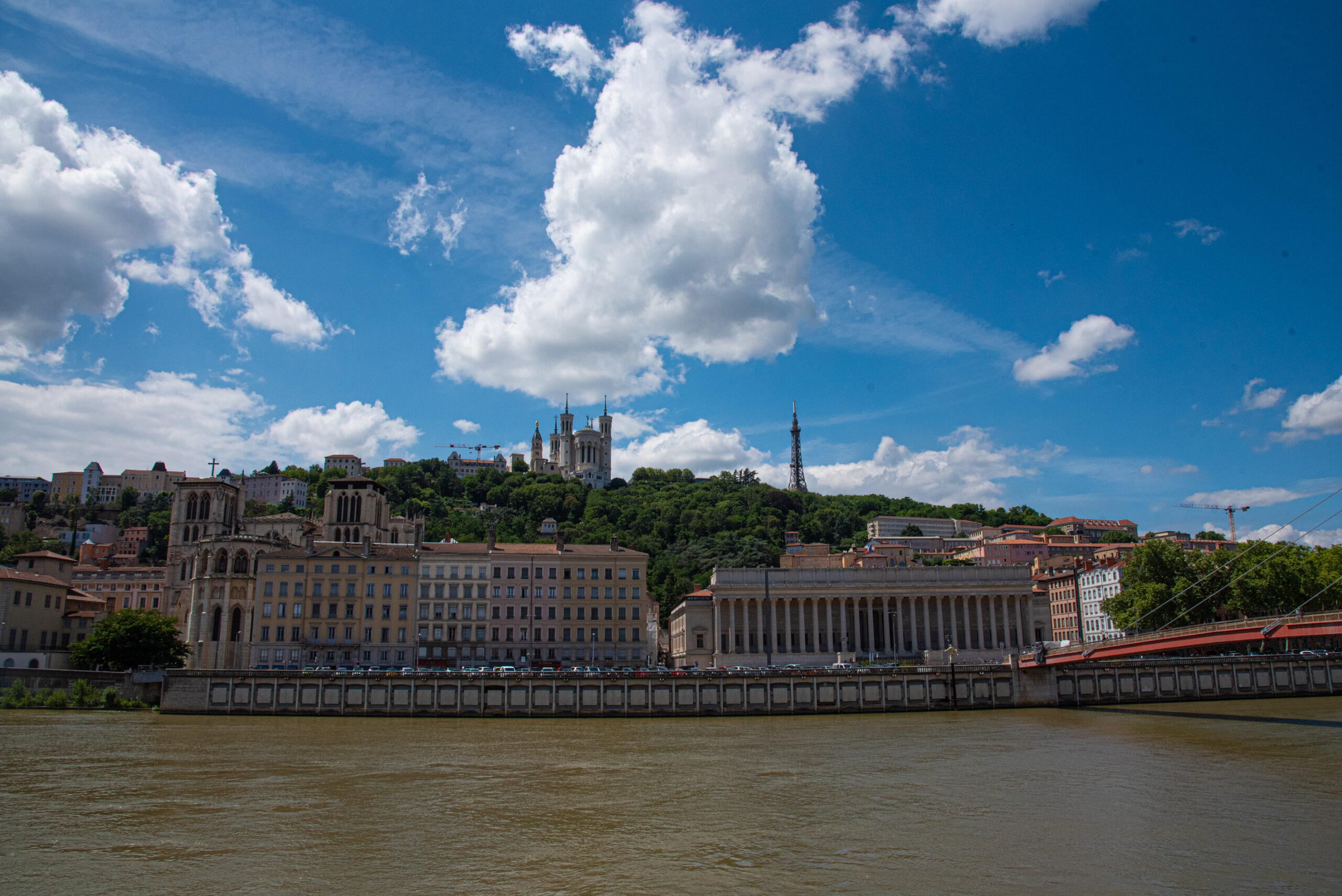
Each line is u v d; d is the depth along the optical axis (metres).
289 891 41.75
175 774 72.50
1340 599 163.12
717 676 126.38
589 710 123.56
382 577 161.38
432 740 96.88
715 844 50.25
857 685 130.38
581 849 48.97
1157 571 175.50
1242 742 91.88
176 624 150.38
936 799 62.75
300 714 123.38
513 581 164.50
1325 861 46.75
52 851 48.41
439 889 42.06
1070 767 76.69
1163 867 45.53
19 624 158.00
